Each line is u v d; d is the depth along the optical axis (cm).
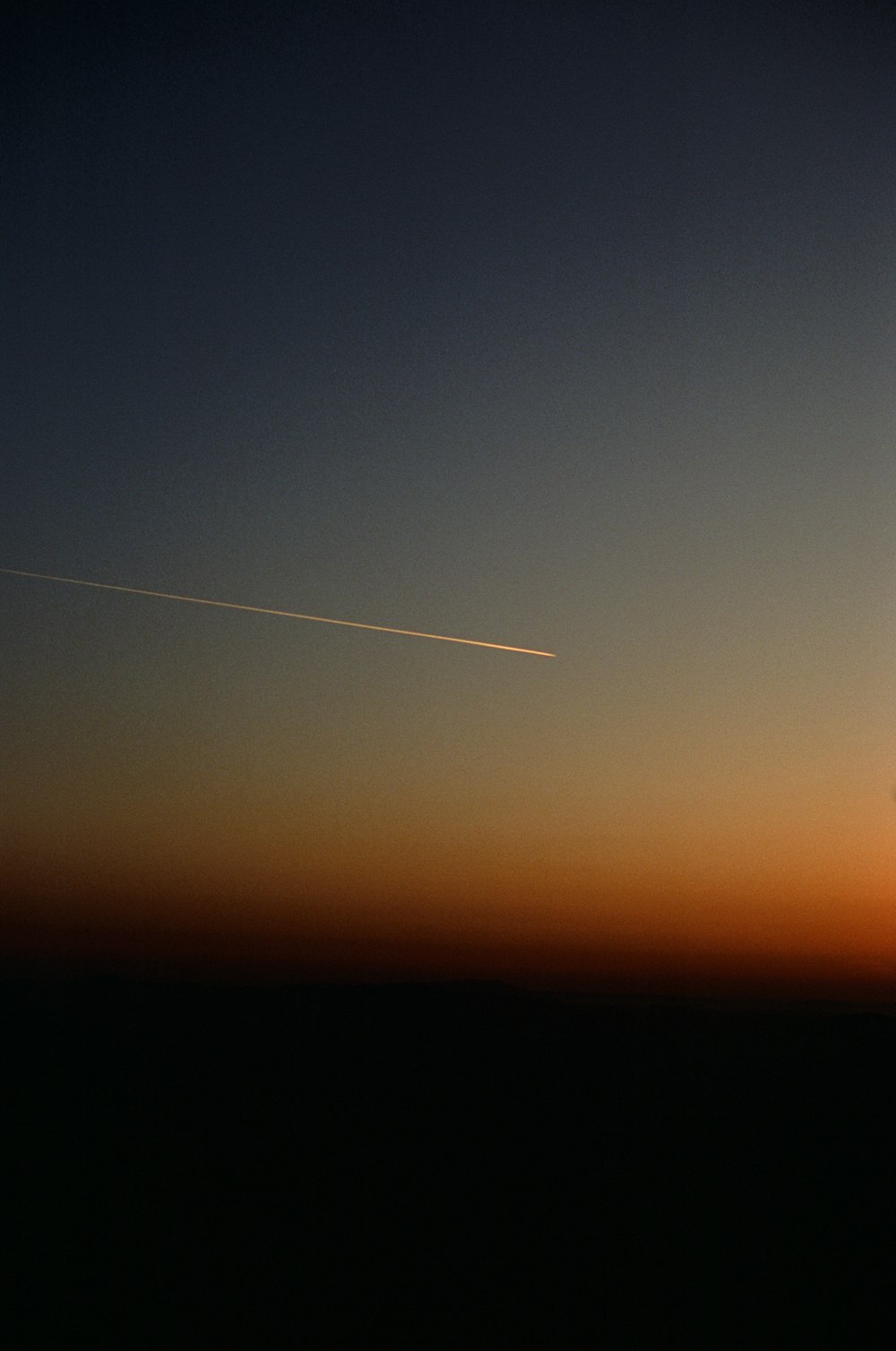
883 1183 646
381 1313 475
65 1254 533
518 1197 627
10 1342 439
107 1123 748
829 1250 550
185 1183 643
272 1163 679
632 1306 482
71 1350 436
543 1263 530
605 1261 532
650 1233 571
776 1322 465
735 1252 545
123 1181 638
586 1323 465
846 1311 479
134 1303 481
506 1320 470
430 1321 468
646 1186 647
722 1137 743
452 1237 565
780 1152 707
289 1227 574
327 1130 753
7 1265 516
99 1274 512
